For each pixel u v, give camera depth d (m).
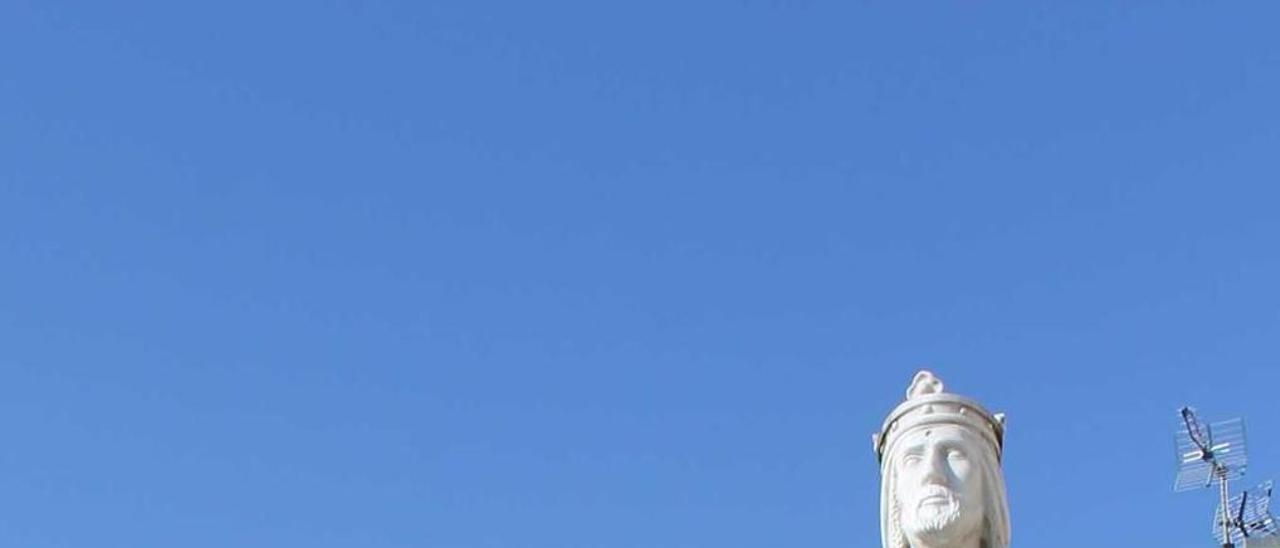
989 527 13.80
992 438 14.26
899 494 13.94
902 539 13.88
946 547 13.68
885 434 14.38
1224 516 31.30
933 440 14.00
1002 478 14.17
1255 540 30.95
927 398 14.27
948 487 13.79
